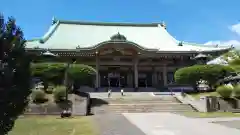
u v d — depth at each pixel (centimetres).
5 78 764
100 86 5631
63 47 5362
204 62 4728
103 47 5116
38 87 3094
